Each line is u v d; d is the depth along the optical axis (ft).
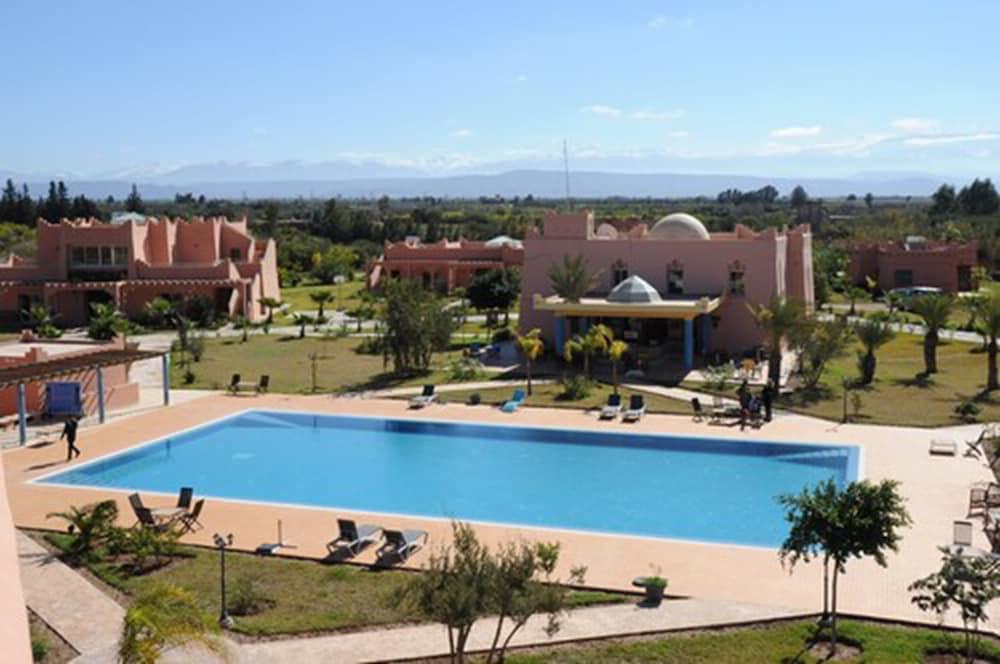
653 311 140.67
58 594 60.18
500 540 70.38
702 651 51.08
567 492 87.76
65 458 96.32
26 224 418.10
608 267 159.22
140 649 39.55
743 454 99.14
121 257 219.61
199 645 45.98
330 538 71.20
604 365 143.84
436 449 104.47
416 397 122.93
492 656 49.19
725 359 148.56
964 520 72.49
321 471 96.48
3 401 115.85
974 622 50.52
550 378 136.05
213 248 232.53
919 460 90.63
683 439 101.35
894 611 55.88
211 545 69.82
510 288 200.34
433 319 145.07
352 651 51.62
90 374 118.93
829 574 62.13
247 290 223.10
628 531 76.38
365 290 269.03
